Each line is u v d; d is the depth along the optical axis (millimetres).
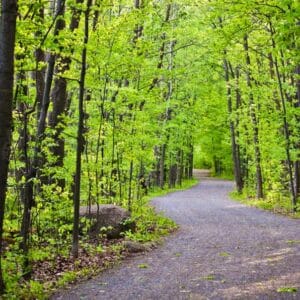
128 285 8648
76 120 15914
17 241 9797
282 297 7199
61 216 12633
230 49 23922
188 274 9383
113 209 14852
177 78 29938
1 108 6711
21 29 9109
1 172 6801
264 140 25047
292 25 10594
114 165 16766
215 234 15148
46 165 12336
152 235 14641
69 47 10656
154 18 17609
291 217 19109
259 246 12359
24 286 8023
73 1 10469
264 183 28516
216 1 13852
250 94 24609
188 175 55625
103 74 14844
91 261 10875
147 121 19172
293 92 22406
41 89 13062
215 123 38500
